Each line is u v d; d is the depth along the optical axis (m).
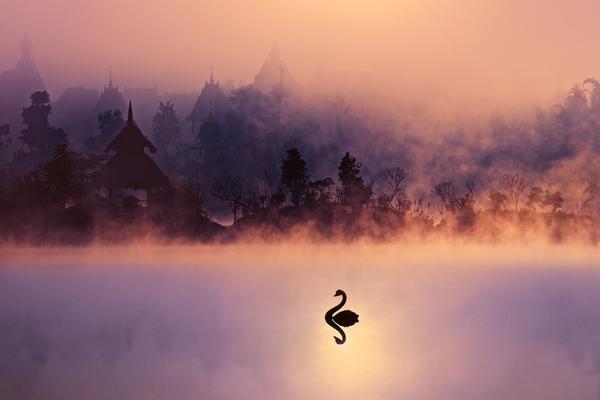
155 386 24.28
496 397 23.09
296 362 27.86
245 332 33.81
